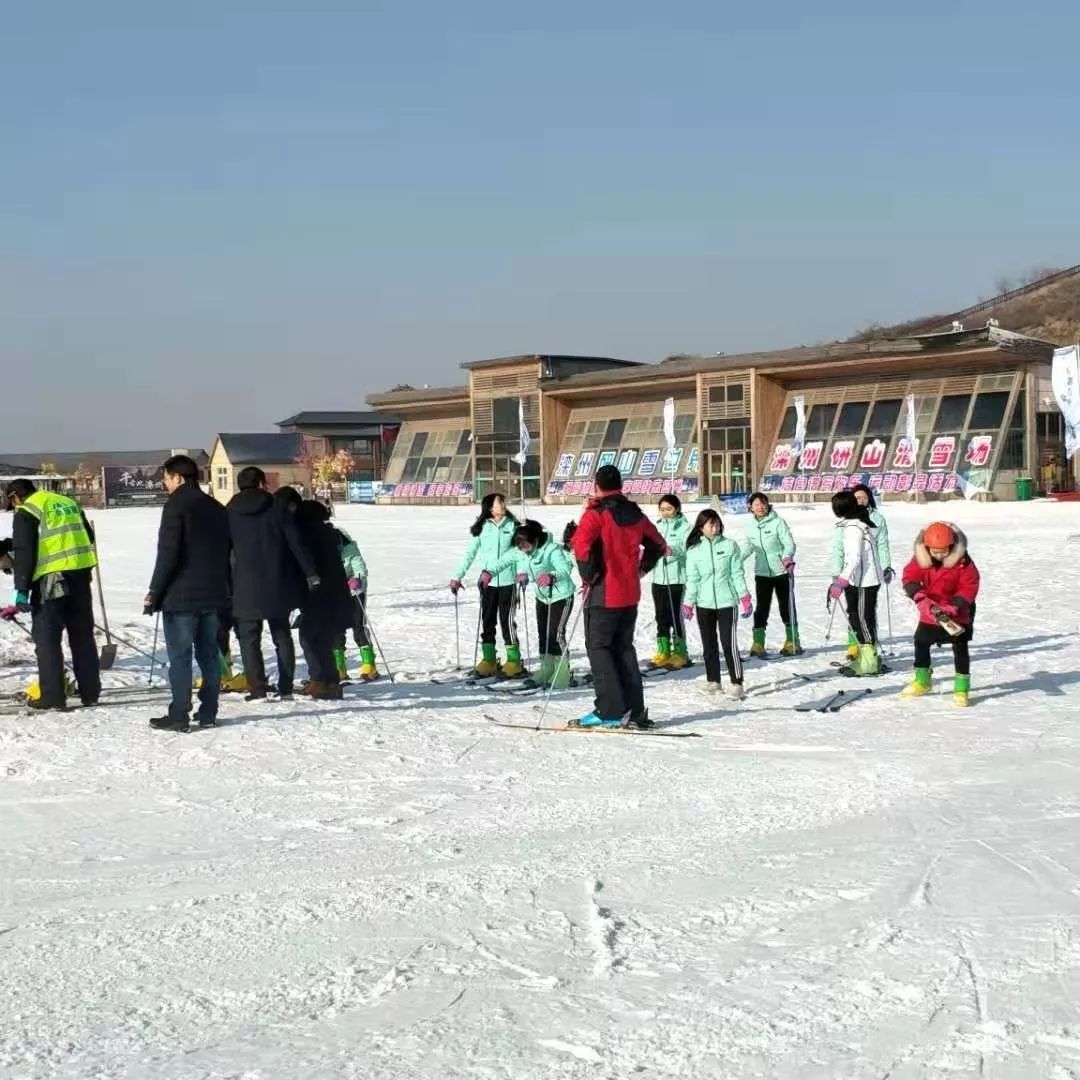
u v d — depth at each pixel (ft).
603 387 195.93
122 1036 11.75
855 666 35.96
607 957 13.39
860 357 166.71
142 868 17.51
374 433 285.23
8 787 22.82
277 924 14.85
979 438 160.56
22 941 14.47
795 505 158.40
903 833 18.22
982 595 55.77
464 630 49.55
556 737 26.73
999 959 12.98
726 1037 11.31
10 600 61.87
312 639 32.12
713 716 29.48
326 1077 10.76
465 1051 11.18
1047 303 332.19
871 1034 11.29
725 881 16.03
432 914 15.06
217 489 280.51
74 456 526.57
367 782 22.68
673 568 38.37
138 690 34.27
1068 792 20.67
